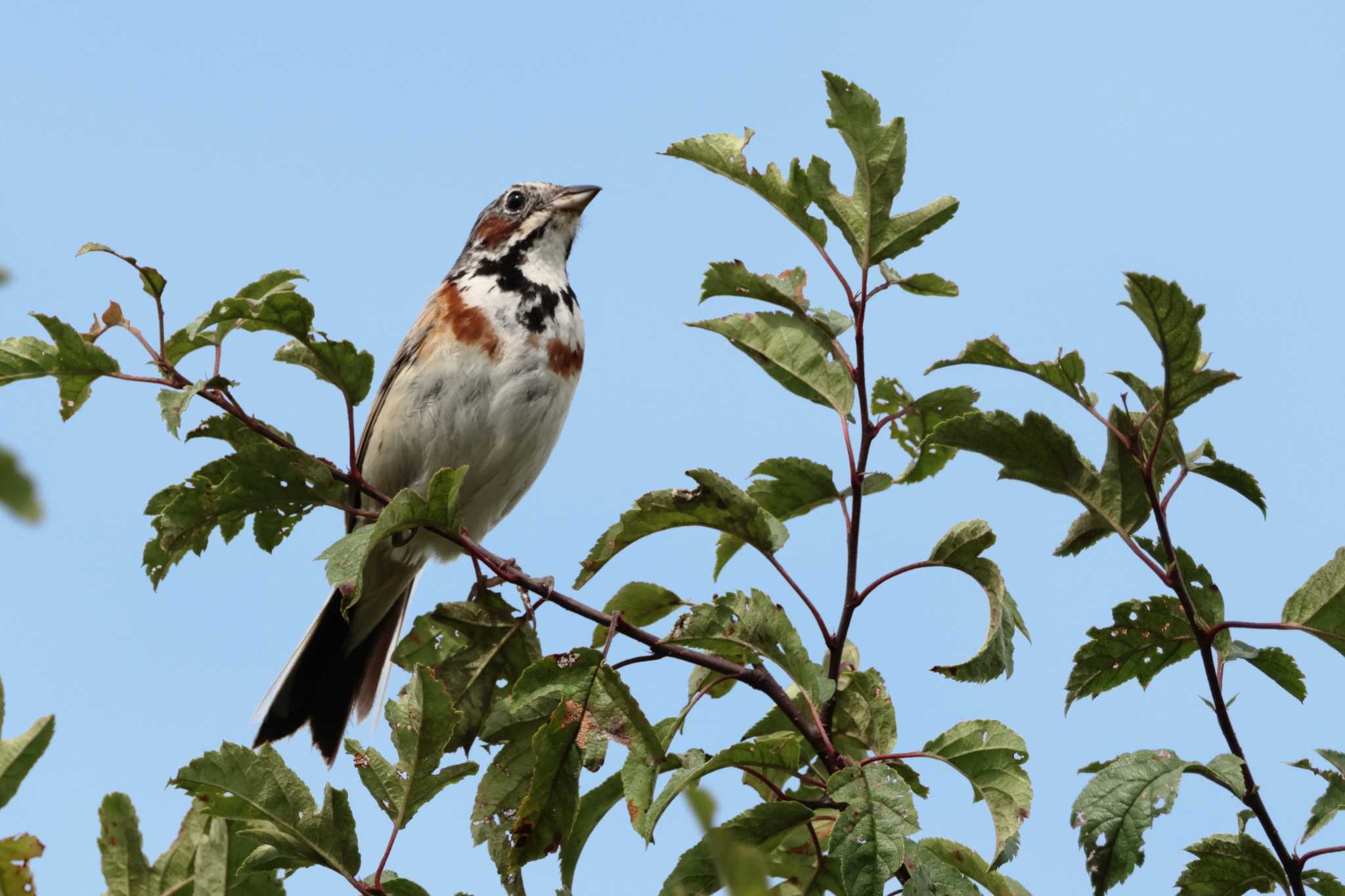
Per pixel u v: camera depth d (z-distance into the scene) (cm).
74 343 795
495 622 828
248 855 671
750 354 828
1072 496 762
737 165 786
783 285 832
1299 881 698
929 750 735
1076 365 735
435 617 824
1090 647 766
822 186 785
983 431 749
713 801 225
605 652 723
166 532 842
